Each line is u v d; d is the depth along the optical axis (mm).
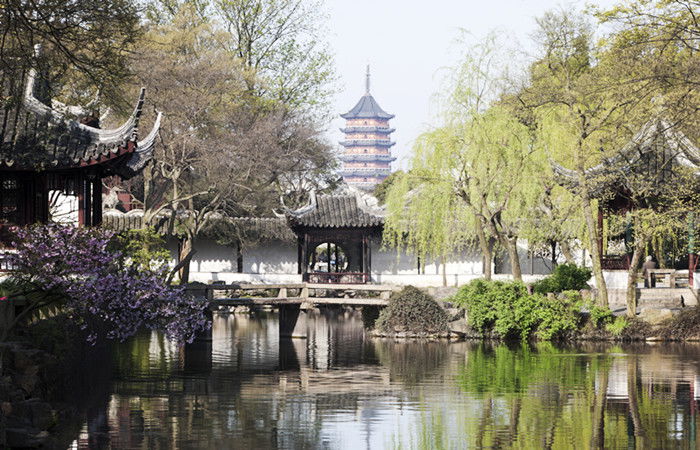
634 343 36500
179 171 47125
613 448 18891
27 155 26281
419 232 43656
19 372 19531
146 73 46500
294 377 28109
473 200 40406
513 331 38250
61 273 21266
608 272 44031
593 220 40500
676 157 38375
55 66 24609
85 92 32969
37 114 27703
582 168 37812
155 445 18734
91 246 21609
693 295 39688
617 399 23953
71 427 19891
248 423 21031
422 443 19297
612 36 31500
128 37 24781
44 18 22625
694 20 26594
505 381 27016
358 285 40750
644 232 36875
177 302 24234
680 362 30672
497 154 39594
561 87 41062
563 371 28828
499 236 40844
